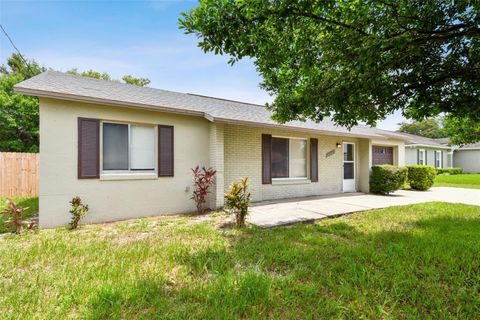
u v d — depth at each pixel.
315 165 10.07
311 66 4.12
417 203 8.18
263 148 8.77
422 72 4.20
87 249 3.88
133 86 8.41
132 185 6.39
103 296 2.47
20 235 4.77
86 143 5.79
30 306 2.37
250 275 2.86
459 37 3.53
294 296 2.57
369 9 3.17
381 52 3.47
